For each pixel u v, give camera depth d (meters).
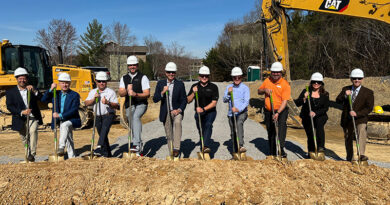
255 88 20.77
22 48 10.52
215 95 5.51
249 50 36.94
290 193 4.00
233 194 3.91
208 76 5.53
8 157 6.35
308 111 5.67
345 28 25.41
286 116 5.48
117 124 11.84
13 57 10.41
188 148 7.07
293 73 26.44
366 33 22.17
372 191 4.08
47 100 5.46
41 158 6.12
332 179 4.41
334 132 10.66
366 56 21.41
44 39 36.50
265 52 11.67
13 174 4.21
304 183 4.26
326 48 25.67
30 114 5.34
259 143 7.68
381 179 4.39
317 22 28.53
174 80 5.48
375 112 8.63
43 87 11.02
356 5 9.82
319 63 26.38
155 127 10.19
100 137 5.44
